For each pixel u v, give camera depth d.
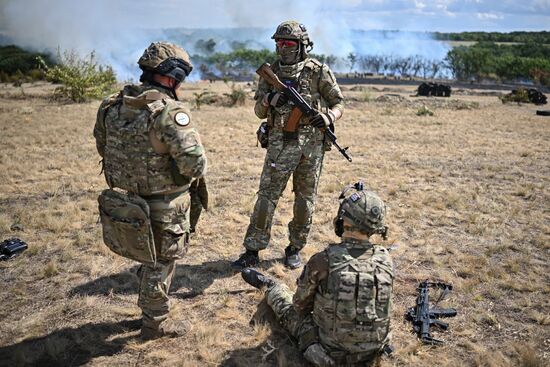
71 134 12.48
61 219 5.90
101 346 3.58
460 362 3.49
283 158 4.62
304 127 4.62
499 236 5.81
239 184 7.87
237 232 5.80
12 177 8.05
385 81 74.50
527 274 4.88
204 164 3.18
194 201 3.79
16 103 21.81
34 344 3.60
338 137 13.13
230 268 4.85
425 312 4.00
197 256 5.14
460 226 6.12
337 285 3.09
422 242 5.55
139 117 3.13
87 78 23.38
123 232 3.20
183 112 3.13
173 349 3.56
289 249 5.04
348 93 39.88
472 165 9.57
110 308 4.05
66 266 4.81
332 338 3.15
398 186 7.81
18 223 5.84
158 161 3.18
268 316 3.96
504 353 3.61
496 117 21.17
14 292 4.30
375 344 3.15
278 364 3.42
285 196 7.16
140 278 3.62
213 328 3.73
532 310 4.18
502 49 149.88
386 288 3.11
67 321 3.89
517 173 8.98
